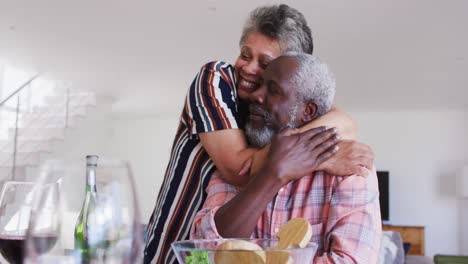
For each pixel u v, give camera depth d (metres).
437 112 8.19
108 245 0.46
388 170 8.27
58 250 0.46
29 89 7.00
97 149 7.30
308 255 0.60
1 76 6.85
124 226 0.47
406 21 4.16
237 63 1.10
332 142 0.85
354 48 4.92
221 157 0.98
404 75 5.93
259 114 0.97
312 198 0.89
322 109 0.95
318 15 4.05
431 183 8.13
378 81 6.24
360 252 0.81
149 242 1.10
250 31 1.09
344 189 0.86
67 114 7.00
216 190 0.99
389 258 4.76
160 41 4.80
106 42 4.86
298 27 1.08
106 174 0.48
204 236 0.83
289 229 0.62
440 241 8.02
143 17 4.18
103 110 7.40
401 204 8.19
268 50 1.06
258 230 0.91
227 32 4.51
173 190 1.08
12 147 6.65
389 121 8.35
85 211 0.47
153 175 9.20
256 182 0.82
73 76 6.27
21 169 6.57
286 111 0.94
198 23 4.29
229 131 0.99
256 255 0.56
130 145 9.32
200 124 1.00
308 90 0.93
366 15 4.04
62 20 4.28
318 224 0.88
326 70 0.96
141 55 5.29
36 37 4.75
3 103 6.55
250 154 0.95
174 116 9.06
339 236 0.82
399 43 4.75
